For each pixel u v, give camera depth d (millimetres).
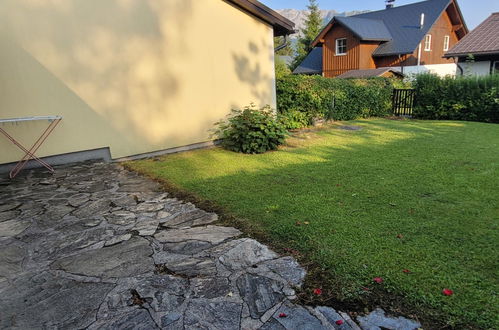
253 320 1730
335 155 5656
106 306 1865
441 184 3930
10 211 3314
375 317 1735
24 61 4680
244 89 7148
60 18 4859
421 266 2180
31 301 1924
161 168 5090
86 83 5223
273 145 6227
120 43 5438
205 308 1828
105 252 2479
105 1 5203
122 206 3439
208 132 6762
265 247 2496
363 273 2105
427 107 10531
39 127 4926
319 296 1911
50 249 2547
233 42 6789
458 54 12969
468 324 1667
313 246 2473
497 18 13719
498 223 2838
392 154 5586
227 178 4434
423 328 1653
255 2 6613
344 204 3346
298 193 3727
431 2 18906
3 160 4730
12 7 4492
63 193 3867
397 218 2969
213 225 2932
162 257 2385
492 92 9258
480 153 5492
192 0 6094
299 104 8961
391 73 16016
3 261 2383
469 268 2158
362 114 10930
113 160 5668
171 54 6008
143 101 5828
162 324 1714
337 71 19375
